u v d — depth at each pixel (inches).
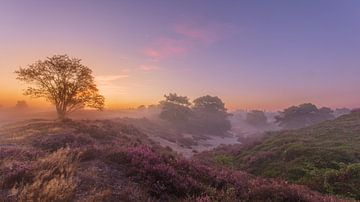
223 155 1103.0
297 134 1432.1
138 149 467.8
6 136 850.8
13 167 331.9
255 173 798.5
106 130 1026.7
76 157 408.2
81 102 1476.4
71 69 1409.9
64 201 249.1
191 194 334.3
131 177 350.9
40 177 297.3
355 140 1073.5
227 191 347.3
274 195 355.6
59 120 1316.4
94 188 285.6
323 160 757.3
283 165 785.6
